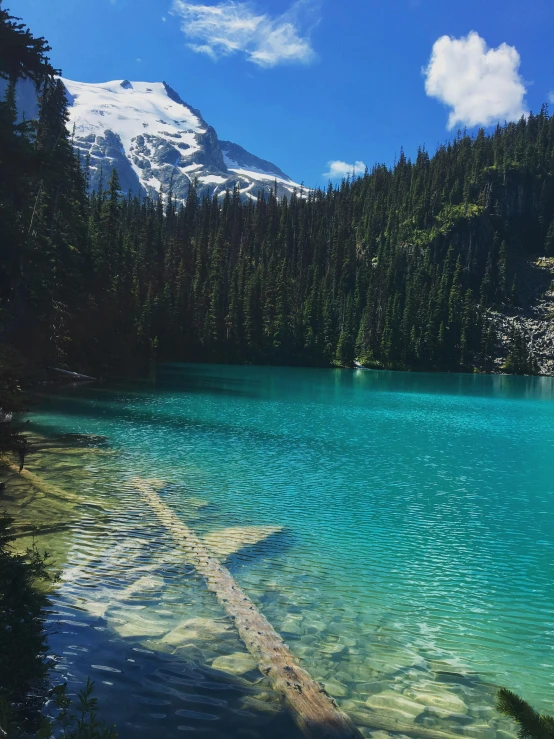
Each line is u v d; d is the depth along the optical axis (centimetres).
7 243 1656
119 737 596
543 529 1560
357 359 13975
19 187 1814
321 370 11519
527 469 2438
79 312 6038
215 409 3972
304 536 1403
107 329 7344
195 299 11950
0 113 1659
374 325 14400
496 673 810
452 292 15725
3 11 1786
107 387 4962
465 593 1105
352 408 4609
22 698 650
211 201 19538
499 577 1197
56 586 988
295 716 656
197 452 2381
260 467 2172
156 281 11288
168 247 13175
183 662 761
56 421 2994
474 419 4325
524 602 1070
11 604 812
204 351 11581
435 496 1911
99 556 1153
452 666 823
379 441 3020
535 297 18638
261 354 12456
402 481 2111
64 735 578
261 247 16750
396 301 14838
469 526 1573
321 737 621
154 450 2367
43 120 4934
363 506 1720
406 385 8144
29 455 2094
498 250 19588
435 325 14638
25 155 1661
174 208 17712
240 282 12975
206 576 1074
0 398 963
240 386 6203
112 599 949
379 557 1283
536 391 8144
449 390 7531
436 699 731
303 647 850
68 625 843
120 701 662
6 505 1452
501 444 3136
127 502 1565
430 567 1237
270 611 971
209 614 914
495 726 675
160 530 1341
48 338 4834
